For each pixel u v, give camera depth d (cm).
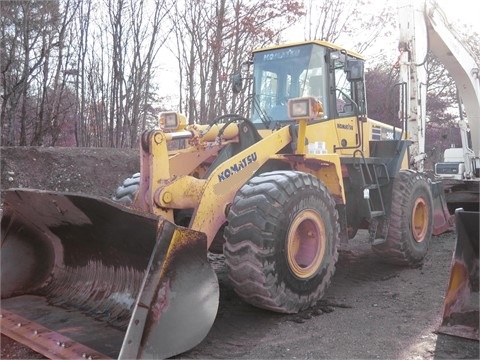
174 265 330
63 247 458
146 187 408
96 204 364
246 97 577
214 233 417
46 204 411
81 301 421
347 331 400
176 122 461
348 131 569
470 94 848
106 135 1375
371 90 1455
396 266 623
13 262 451
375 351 362
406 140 632
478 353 357
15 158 927
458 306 381
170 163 463
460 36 835
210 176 418
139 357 310
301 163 483
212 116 1316
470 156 908
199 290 341
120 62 1341
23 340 353
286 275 414
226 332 396
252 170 452
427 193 639
